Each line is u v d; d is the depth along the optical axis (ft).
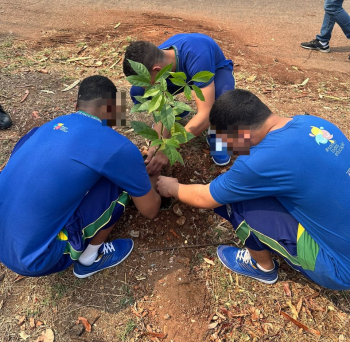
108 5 19.98
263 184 5.02
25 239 4.96
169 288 6.37
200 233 7.34
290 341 5.78
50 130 5.31
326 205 4.82
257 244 5.83
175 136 5.93
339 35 18.60
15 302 6.07
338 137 5.08
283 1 22.86
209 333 5.85
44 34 15.57
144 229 7.25
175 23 17.72
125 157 5.18
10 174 5.20
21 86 11.09
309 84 13.09
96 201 5.44
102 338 5.71
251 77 13.19
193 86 5.43
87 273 6.35
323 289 6.47
